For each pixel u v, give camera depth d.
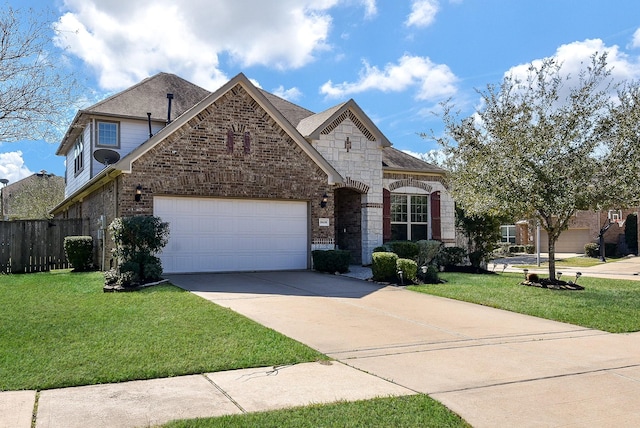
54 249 17.41
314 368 6.15
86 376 5.62
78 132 22.14
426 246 18.33
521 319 9.62
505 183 13.26
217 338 7.33
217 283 13.00
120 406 4.80
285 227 16.33
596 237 37.66
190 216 14.84
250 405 4.88
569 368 6.36
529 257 35.16
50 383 5.38
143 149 13.87
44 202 38.12
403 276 13.88
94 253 17.39
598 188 12.80
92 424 4.35
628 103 12.91
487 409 4.89
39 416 4.52
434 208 21.39
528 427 4.48
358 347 7.22
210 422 4.40
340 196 21.05
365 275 15.66
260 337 7.43
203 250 15.02
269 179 15.80
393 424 4.45
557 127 13.07
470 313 10.04
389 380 5.74
